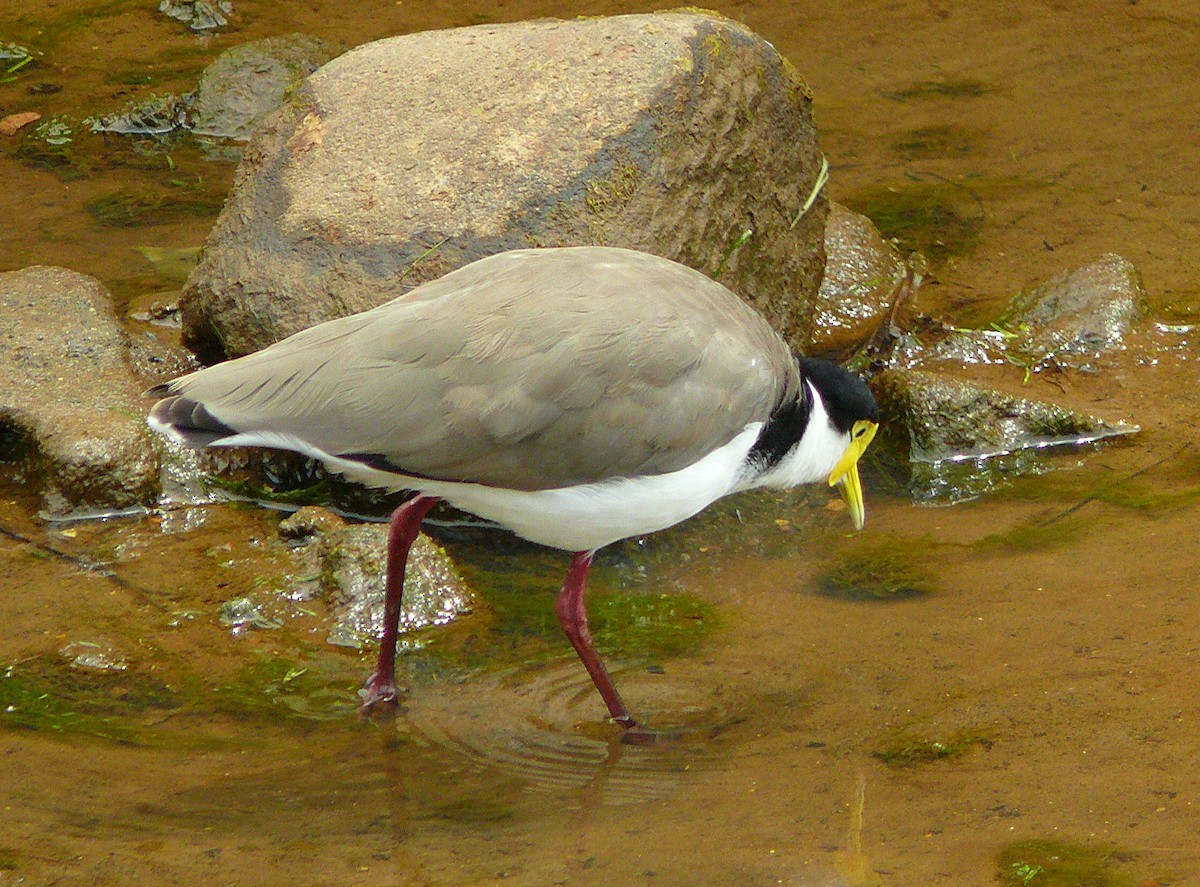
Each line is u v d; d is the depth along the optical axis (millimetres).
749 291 12695
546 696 9438
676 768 8578
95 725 8953
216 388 8445
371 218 11758
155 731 8945
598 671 9195
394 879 7539
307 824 8062
